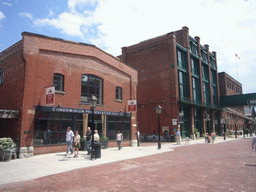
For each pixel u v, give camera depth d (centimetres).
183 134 3158
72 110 1545
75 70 1627
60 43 1531
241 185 673
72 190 630
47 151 1371
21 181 729
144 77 3478
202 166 1010
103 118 1816
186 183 702
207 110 4175
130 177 789
